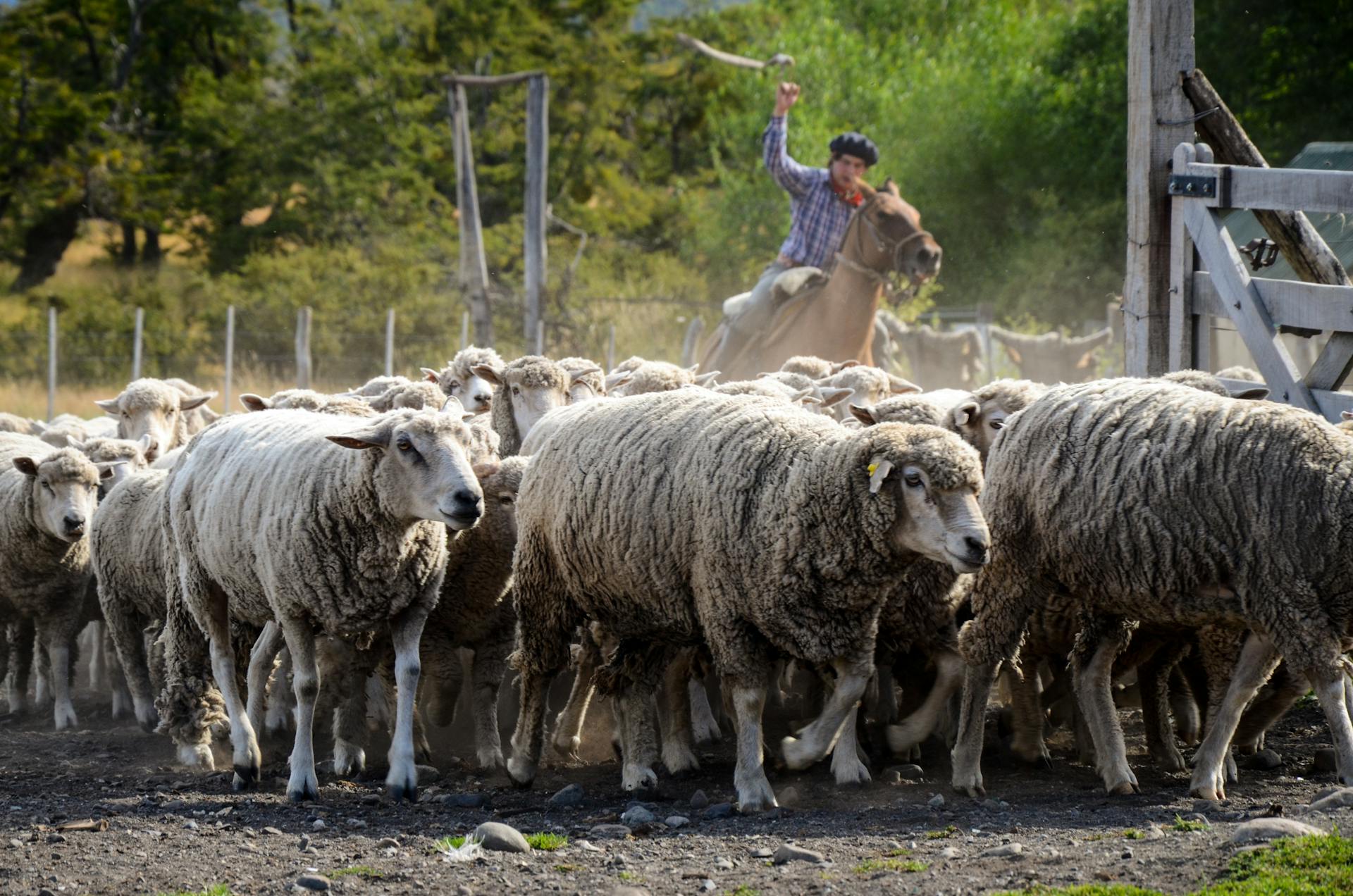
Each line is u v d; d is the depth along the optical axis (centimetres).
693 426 1022
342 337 4975
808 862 825
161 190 6588
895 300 2316
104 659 1673
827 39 5609
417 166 6544
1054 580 1016
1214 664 1027
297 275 5400
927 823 918
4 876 834
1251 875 723
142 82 7344
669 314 5081
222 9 7381
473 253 4188
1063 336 3741
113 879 827
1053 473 988
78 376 4812
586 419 1098
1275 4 4400
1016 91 5147
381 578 1043
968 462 909
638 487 1017
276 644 1201
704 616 992
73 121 6619
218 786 1122
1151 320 1565
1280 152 4334
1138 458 949
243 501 1096
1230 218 2042
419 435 1008
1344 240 1914
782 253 2505
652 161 7638
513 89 6725
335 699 1159
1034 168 5103
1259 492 913
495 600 1208
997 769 1120
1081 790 1028
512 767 1110
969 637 1038
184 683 1230
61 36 7231
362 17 6762
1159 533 936
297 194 6475
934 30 6253
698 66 7431
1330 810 846
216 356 5028
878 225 2225
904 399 1196
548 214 6284
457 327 5038
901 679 1166
